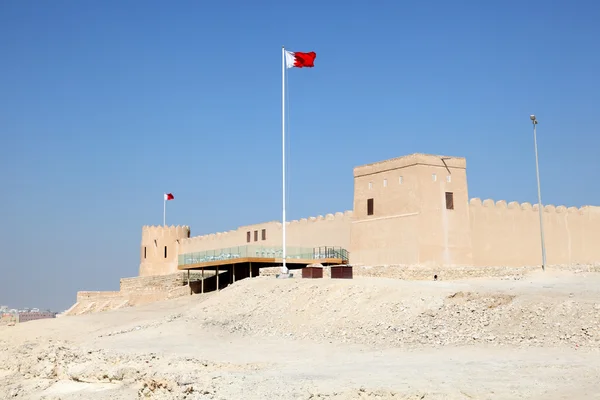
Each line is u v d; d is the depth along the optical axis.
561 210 60.19
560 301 30.88
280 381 24.38
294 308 39.22
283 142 51.41
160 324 41.94
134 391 27.66
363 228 57.00
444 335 30.42
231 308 42.44
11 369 36.06
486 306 32.56
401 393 21.09
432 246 52.44
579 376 21.56
